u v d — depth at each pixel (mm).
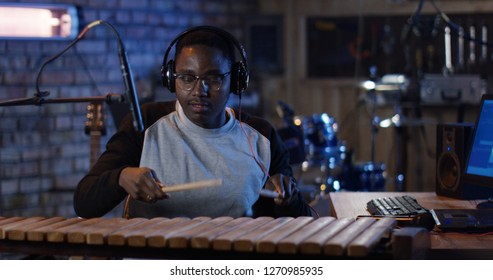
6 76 6355
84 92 6859
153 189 2820
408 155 8297
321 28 9297
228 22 8648
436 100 7945
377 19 9086
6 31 4062
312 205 6277
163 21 7777
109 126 6645
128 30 7359
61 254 2709
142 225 2715
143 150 3223
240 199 3219
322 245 2426
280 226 2688
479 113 3756
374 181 7238
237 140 3289
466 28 8719
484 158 3674
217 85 3109
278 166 3445
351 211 3627
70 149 6738
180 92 3119
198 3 8234
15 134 6430
